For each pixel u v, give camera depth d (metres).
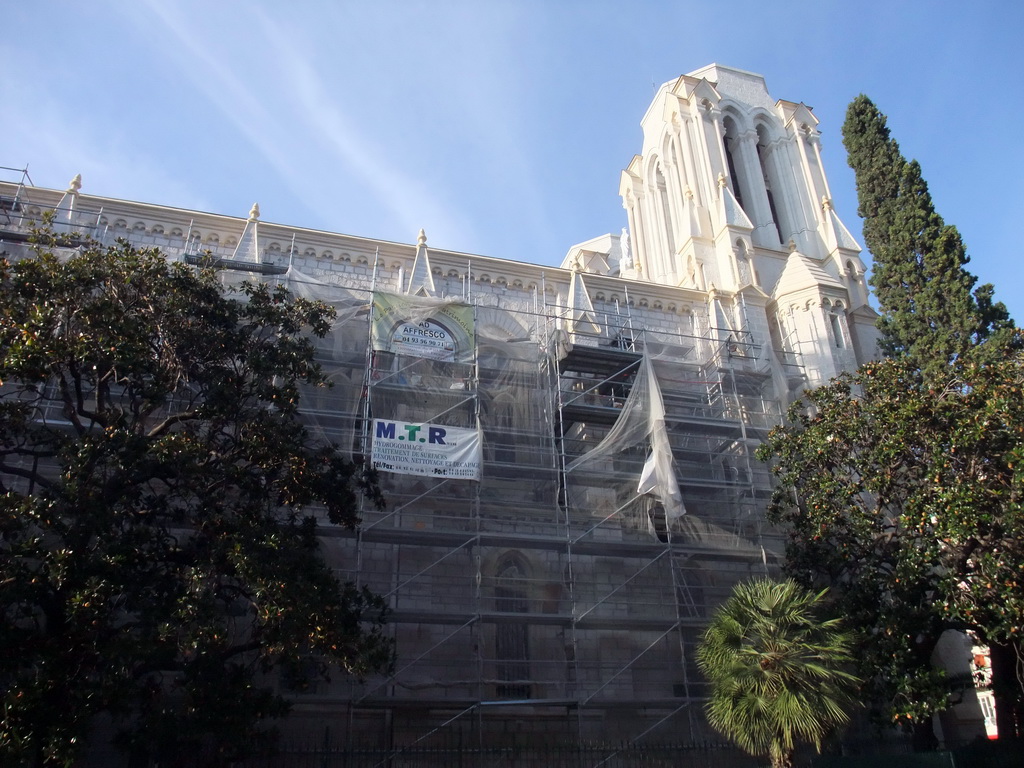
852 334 50.19
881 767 27.39
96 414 23.05
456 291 44.12
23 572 18.84
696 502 39.78
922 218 43.50
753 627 24.80
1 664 18.42
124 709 19.78
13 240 35.00
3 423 22.25
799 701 22.89
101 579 19.28
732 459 40.72
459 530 35.62
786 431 35.19
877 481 30.12
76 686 18.98
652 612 36.62
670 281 57.22
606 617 34.25
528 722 32.81
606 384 42.81
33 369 20.84
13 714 17.64
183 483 22.81
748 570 38.91
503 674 33.91
